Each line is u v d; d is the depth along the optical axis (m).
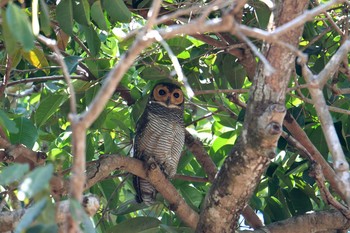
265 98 7.76
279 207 11.49
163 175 10.48
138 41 4.96
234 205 8.80
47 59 10.98
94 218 11.68
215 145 12.14
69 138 11.24
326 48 10.93
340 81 11.41
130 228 10.41
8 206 10.13
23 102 15.11
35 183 4.64
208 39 10.55
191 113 13.90
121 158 10.34
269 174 10.95
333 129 6.16
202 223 9.12
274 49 7.64
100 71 10.76
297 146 10.48
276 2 8.03
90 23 9.90
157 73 11.00
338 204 10.52
